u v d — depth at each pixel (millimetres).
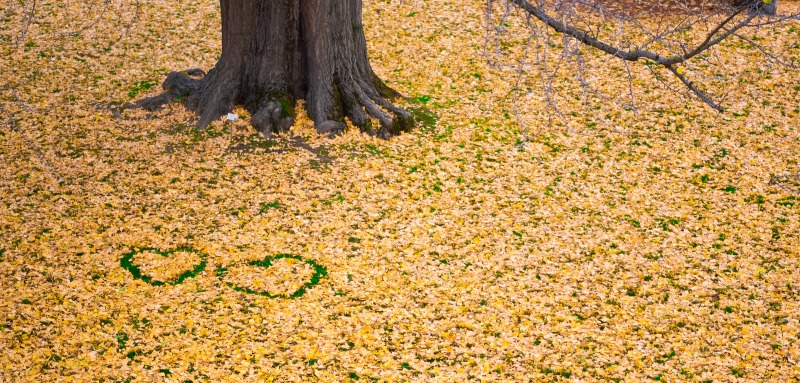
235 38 12148
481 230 10195
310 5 11750
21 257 9156
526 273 9445
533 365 8039
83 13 16172
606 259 9781
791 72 14422
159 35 15469
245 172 11141
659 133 12750
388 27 15945
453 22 16188
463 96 13594
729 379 7930
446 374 7859
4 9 16172
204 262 9328
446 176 11328
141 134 11969
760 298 9180
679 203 11031
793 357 8250
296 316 8531
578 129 12750
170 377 7613
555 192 11156
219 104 12234
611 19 14531
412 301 8867
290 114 12109
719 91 13930
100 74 13906
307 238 9836
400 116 12328
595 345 8344
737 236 10328
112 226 9836
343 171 11266
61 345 7914
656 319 8797
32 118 12320
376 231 10039
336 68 12180
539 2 8812
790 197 11203
